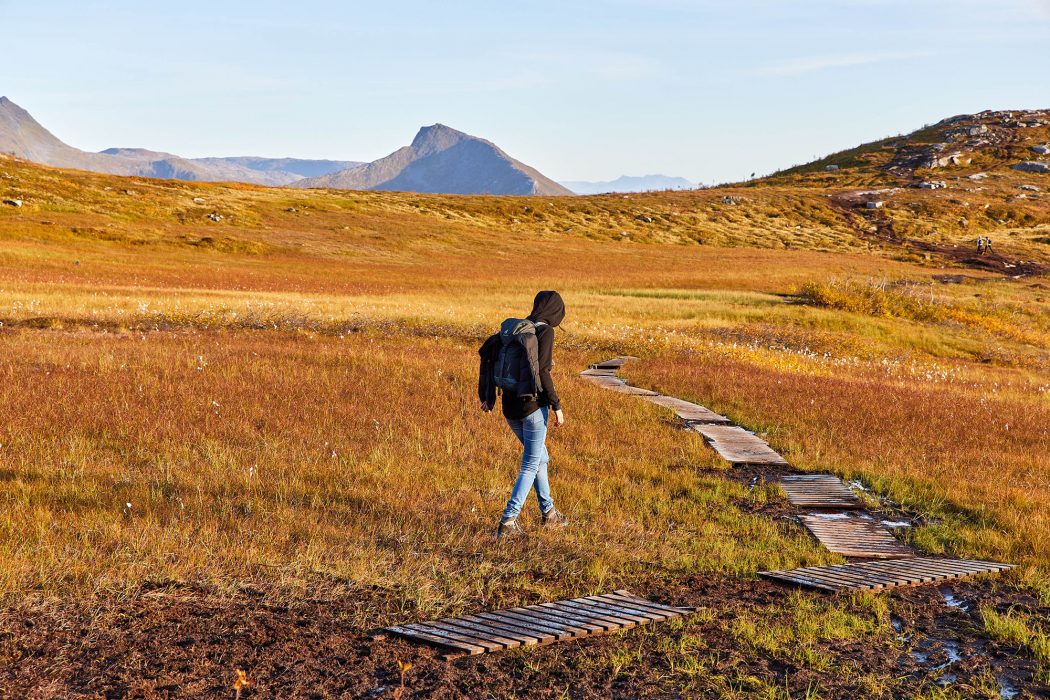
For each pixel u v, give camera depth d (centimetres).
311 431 962
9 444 827
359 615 468
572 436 1043
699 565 611
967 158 13238
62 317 2178
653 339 2442
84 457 783
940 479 909
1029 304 4881
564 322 2731
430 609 488
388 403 1166
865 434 1159
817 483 905
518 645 441
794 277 5600
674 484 855
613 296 4109
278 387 1231
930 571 614
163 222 6669
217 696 368
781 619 502
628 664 425
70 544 530
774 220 9712
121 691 366
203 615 453
